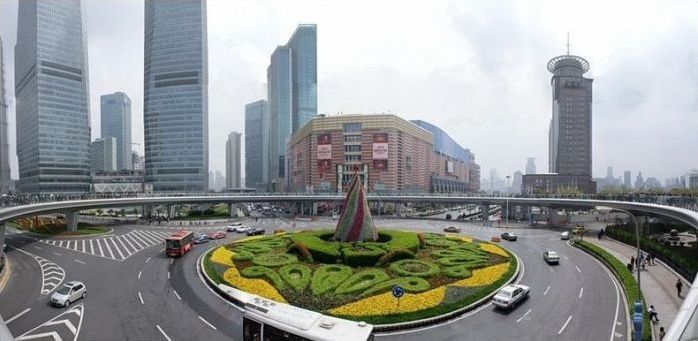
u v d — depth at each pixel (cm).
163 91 19825
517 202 10006
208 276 4059
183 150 19612
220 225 9519
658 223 7525
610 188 17225
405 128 15750
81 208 7794
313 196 12469
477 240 6291
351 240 5134
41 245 6216
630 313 3056
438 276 3891
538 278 4222
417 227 9106
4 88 17862
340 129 15075
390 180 14550
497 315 3098
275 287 3609
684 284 3897
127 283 3981
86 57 18900
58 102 17725
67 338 2658
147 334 2725
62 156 17850
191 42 19462
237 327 2852
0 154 17375
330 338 2061
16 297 3556
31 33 17700
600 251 5328
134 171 16575
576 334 2753
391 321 2841
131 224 9525
